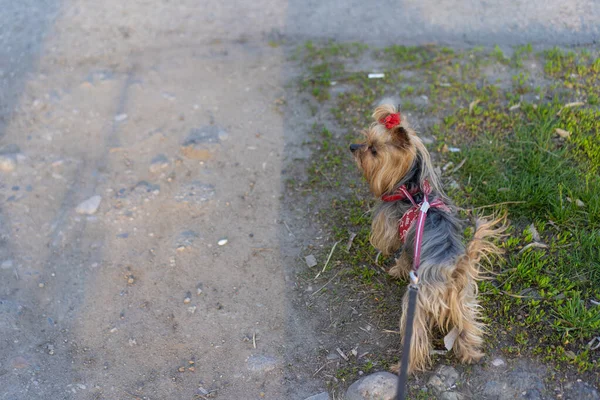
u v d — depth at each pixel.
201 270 1.20
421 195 1.03
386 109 1.03
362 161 1.04
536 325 1.05
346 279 1.16
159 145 1.45
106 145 1.45
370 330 1.08
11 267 1.20
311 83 1.60
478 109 1.44
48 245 1.25
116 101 1.58
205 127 1.49
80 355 1.07
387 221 1.06
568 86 1.50
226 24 1.88
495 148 1.35
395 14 1.86
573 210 1.20
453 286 0.96
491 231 1.01
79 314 1.13
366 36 1.77
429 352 1.03
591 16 1.75
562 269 1.13
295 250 1.22
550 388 0.98
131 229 1.27
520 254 1.16
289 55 1.71
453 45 1.70
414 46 1.70
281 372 1.04
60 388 1.03
